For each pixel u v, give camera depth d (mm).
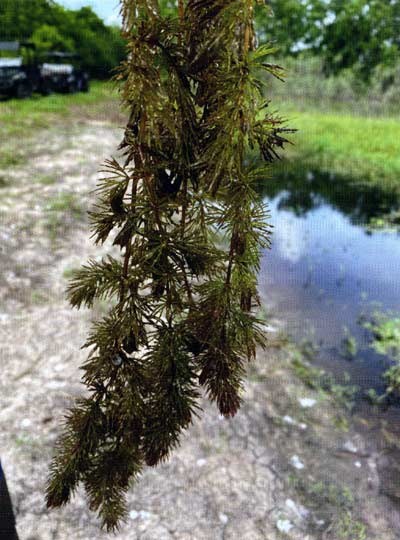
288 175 8039
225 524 2133
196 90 587
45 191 5781
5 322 3414
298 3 15539
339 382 3180
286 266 4789
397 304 4156
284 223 5938
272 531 2129
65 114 9898
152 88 540
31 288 3865
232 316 654
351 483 2424
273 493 2318
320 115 13188
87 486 742
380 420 2867
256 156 640
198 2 537
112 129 9148
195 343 672
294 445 2629
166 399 662
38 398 2760
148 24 537
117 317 671
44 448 2422
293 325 3789
